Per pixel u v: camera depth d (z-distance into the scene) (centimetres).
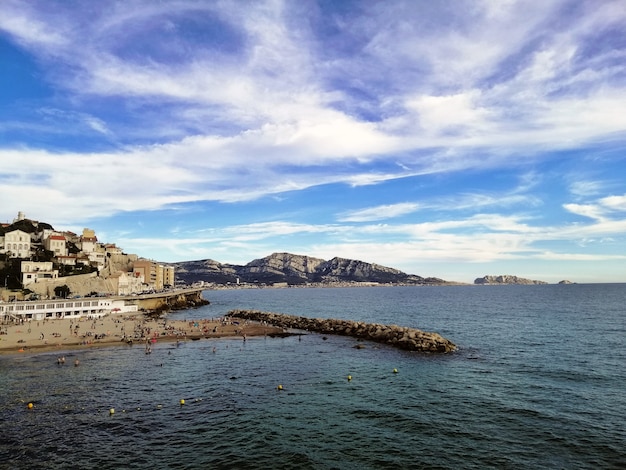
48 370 5303
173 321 10556
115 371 5272
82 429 3341
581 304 17188
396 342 7094
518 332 8800
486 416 3603
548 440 3102
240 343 7512
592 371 5131
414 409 3797
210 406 3897
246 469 2681
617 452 2894
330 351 6681
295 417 3606
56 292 13562
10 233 14300
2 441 3111
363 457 2845
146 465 2741
